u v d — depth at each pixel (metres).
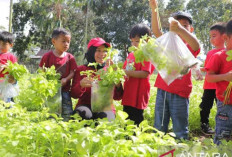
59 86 3.18
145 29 3.29
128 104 3.38
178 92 2.99
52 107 3.15
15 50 34.62
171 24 2.59
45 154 2.10
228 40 2.46
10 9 9.91
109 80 2.80
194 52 2.97
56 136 1.96
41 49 34.53
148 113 4.82
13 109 2.42
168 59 2.46
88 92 3.52
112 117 3.02
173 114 3.05
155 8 3.21
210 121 5.13
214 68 2.65
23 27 33.97
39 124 1.94
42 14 27.81
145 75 3.27
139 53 2.44
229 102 2.53
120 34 31.92
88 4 24.41
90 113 3.24
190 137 4.45
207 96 4.57
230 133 2.54
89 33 30.80
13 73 3.38
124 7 33.25
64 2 25.81
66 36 3.74
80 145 1.64
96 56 3.49
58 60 3.76
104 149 1.70
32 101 2.93
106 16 34.38
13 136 1.79
